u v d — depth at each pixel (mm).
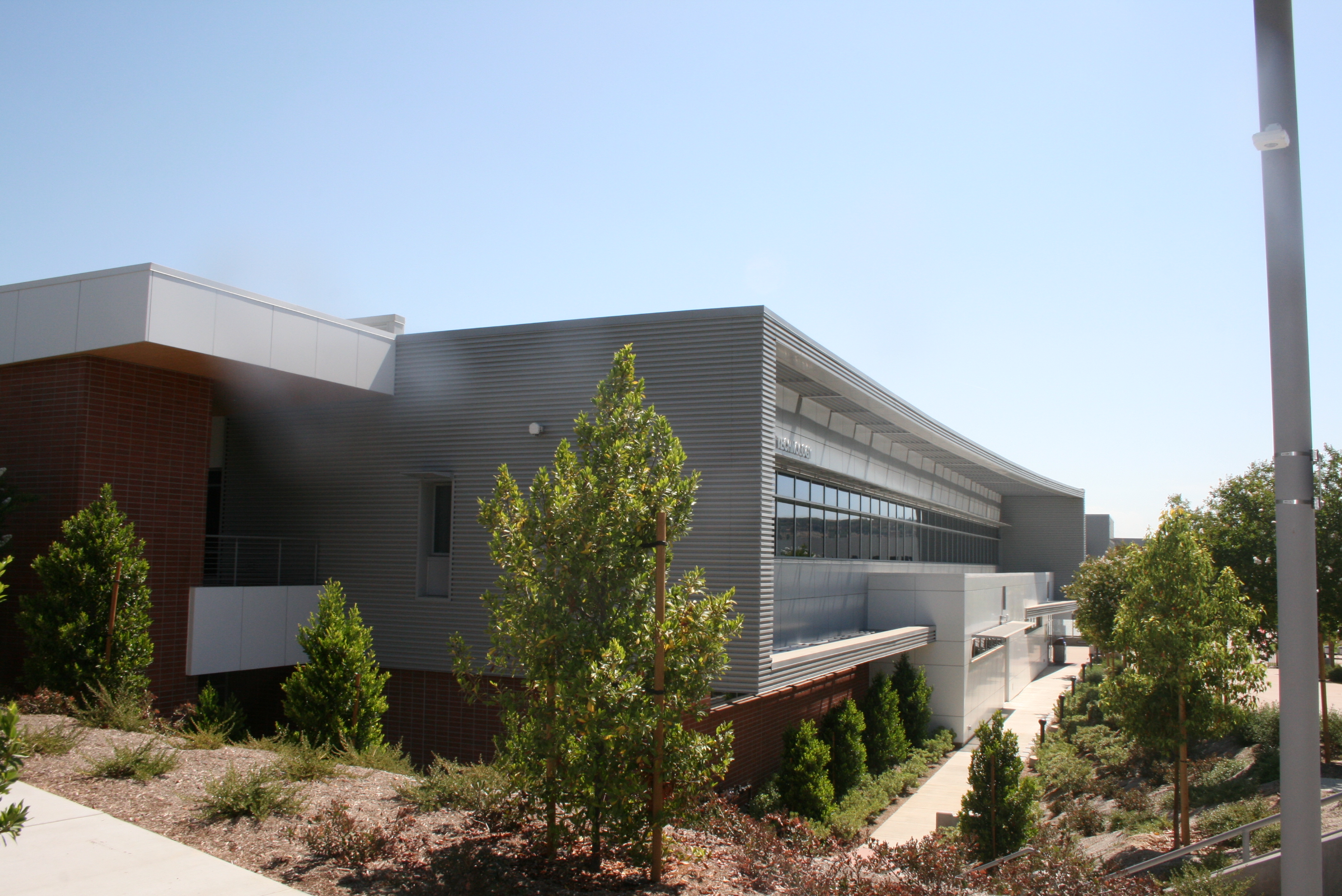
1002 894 9055
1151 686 15203
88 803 8438
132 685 12812
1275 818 11180
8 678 14742
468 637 16984
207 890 6680
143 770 9266
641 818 8102
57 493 14680
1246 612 15805
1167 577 15773
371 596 17844
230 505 19594
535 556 8586
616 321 16516
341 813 7980
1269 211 5000
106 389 14945
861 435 25375
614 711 7707
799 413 20859
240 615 16516
